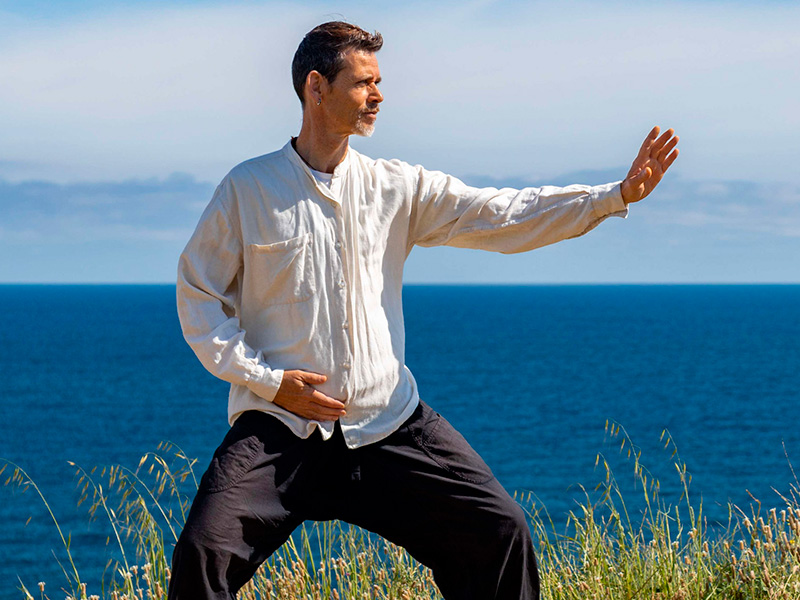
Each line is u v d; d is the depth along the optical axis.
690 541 4.02
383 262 3.08
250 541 2.83
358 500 3.03
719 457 31.39
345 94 2.89
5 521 21.97
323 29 2.92
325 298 2.93
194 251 2.97
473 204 3.08
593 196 3.00
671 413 46.59
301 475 2.92
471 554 3.00
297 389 2.87
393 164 3.12
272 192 2.96
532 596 3.04
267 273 2.94
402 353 3.10
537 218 3.05
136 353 95.19
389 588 3.84
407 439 2.98
